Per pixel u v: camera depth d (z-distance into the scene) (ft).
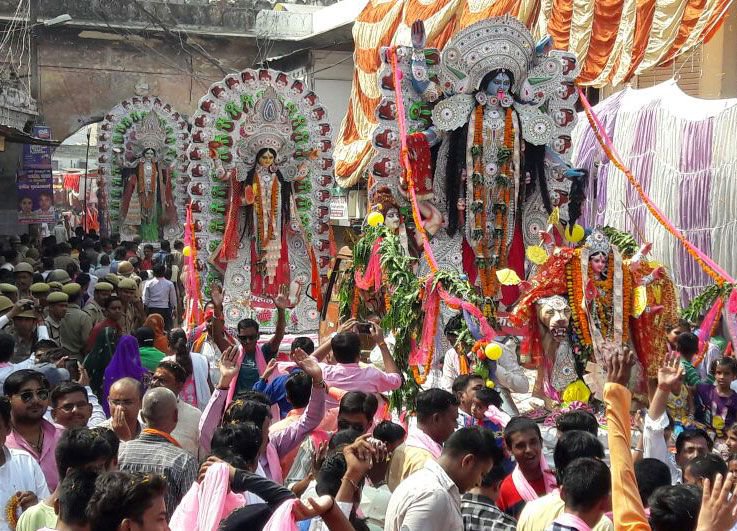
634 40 45.62
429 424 17.62
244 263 38.96
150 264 61.77
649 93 45.80
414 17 58.13
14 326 29.55
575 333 28.40
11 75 87.10
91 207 121.70
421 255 33.14
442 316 28.81
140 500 11.69
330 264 39.96
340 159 65.87
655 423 17.84
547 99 32.99
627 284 28.45
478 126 32.37
